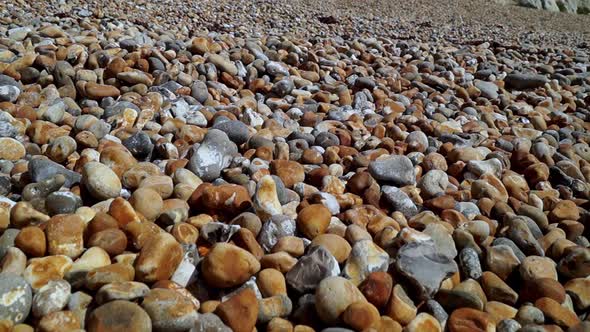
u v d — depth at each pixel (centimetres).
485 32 198
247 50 91
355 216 47
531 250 45
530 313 37
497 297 40
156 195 43
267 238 42
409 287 38
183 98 71
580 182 60
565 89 106
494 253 42
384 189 51
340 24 171
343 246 41
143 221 41
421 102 85
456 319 36
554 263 43
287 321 35
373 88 87
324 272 37
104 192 44
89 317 31
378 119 74
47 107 62
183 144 59
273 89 80
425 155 62
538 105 93
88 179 44
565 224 49
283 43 100
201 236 41
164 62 79
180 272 37
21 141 56
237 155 56
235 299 34
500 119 82
